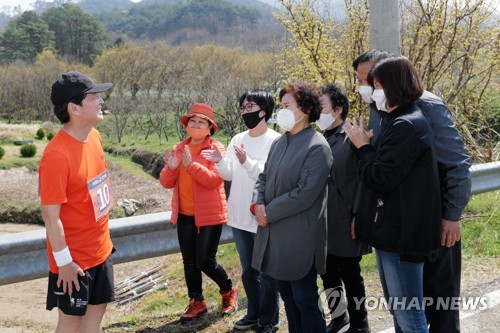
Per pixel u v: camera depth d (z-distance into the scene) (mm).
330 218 3311
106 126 46906
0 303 9289
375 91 2686
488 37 7410
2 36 96625
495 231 5395
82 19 103500
